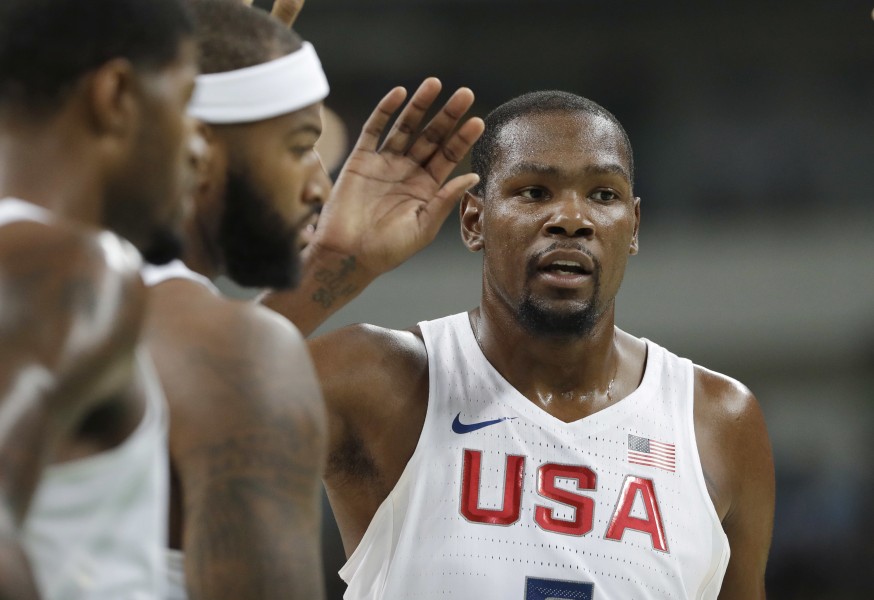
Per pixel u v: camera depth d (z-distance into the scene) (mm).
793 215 48219
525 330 9453
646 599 8969
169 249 5070
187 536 5352
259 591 5238
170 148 4844
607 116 9688
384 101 8859
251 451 5395
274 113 6605
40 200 4488
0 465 3682
